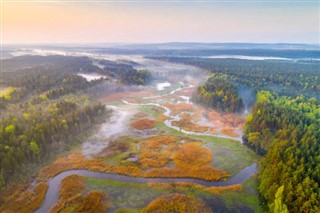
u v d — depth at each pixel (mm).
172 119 109625
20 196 54906
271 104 96875
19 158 62062
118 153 76000
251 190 57906
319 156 52531
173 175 64250
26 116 88312
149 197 55250
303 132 67562
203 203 53188
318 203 42281
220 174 64250
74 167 67500
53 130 77688
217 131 95438
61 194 55875
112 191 57375
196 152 76562
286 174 48281
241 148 79750
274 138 67688
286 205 44031
